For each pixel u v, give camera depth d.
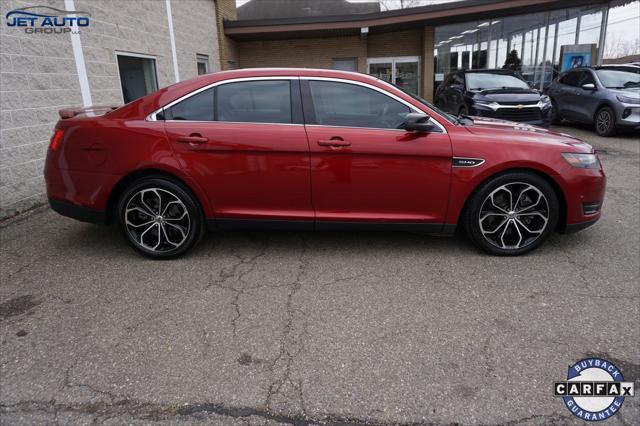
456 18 13.19
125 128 3.43
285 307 2.90
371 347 2.48
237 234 4.23
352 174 3.41
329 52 15.08
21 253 3.81
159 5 8.45
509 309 2.85
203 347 2.49
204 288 3.17
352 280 3.27
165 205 3.57
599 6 13.44
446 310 2.85
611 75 10.09
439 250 3.80
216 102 3.48
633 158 7.36
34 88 5.14
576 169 3.44
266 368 2.31
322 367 2.32
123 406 2.06
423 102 3.58
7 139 4.78
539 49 14.59
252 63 15.34
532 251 3.73
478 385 2.18
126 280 3.30
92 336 2.60
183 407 2.05
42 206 5.24
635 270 3.35
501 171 3.43
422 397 2.11
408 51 14.99
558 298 2.96
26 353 2.44
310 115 3.45
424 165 3.40
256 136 3.38
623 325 2.64
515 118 8.64
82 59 5.98
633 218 4.50
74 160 3.50
